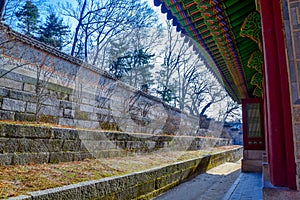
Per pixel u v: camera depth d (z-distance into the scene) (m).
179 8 2.68
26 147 3.52
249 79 5.57
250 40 3.51
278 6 1.75
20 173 3.08
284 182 1.66
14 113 4.62
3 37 5.00
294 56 1.67
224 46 3.60
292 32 1.69
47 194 2.40
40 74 5.53
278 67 1.71
